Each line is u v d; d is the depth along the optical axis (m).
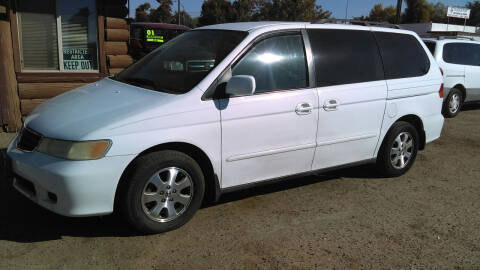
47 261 3.02
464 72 9.20
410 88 4.85
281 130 3.86
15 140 3.55
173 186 3.39
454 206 4.32
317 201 4.28
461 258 3.31
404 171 5.12
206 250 3.25
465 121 8.89
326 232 3.63
